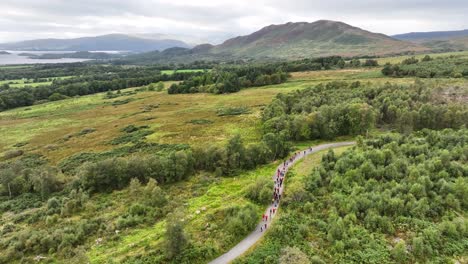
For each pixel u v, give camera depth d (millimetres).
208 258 40719
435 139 71625
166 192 64750
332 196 51719
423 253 39875
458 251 40156
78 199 61625
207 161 75000
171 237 41250
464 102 99938
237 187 63125
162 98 171625
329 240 42469
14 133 124625
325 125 86938
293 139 88438
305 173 64250
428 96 103625
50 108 164750
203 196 60281
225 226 46312
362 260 39156
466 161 61469
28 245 48219
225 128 106438
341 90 122562
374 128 92312
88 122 133750
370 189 52781
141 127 115938
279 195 55719
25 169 77312
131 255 42344
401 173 56719
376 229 44250
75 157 90875
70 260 43438
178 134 103750
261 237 44406
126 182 70688
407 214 46656
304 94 123188
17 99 176500
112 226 51844
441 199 48688
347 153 67188
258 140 91125
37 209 62000
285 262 38062
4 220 59219
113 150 93812
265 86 175500
